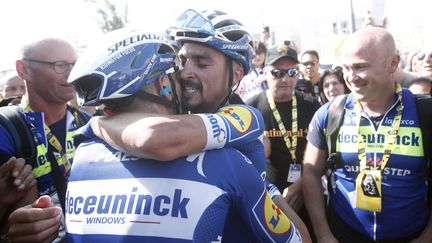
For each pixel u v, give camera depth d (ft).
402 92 6.97
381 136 6.88
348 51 6.95
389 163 6.77
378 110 6.98
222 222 3.44
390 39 6.81
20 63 6.75
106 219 3.53
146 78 3.73
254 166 3.88
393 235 6.84
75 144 4.28
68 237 3.77
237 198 3.54
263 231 3.71
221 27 4.63
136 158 3.63
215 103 4.79
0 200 5.42
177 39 4.64
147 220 3.38
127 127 3.48
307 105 10.37
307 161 8.00
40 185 6.14
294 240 3.98
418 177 6.81
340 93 13.94
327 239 7.38
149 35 3.89
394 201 6.78
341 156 7.22
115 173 3.66
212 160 3.54
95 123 3.90
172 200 3.38
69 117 7.09
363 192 6.87
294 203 8.46
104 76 3.61
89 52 3.81
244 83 15.71
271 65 10.23
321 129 7.69
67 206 3.90
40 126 6.25
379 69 6.68
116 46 3.70
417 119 6.73
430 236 6.72
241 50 4.75
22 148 5.91
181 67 4.68
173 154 3.32
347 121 7.23
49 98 6.77
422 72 13.65
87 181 3.78
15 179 5.43
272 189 5.83
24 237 4.06
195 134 3.41
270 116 10.34
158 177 3.47
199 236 3.33
